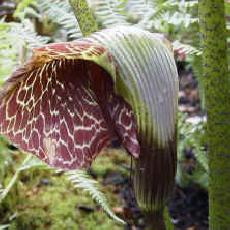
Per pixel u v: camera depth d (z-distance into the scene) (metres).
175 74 0.52
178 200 1.00
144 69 0.50
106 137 0.55
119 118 0.52
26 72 0.51
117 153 1.06
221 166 0.58
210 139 0.58
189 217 0.95
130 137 0.52
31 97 0.54
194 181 1.02
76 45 0.47
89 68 0.55
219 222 0.60
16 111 0.53
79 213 0.88
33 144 0.55
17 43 0.88
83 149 0.55
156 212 0.55
